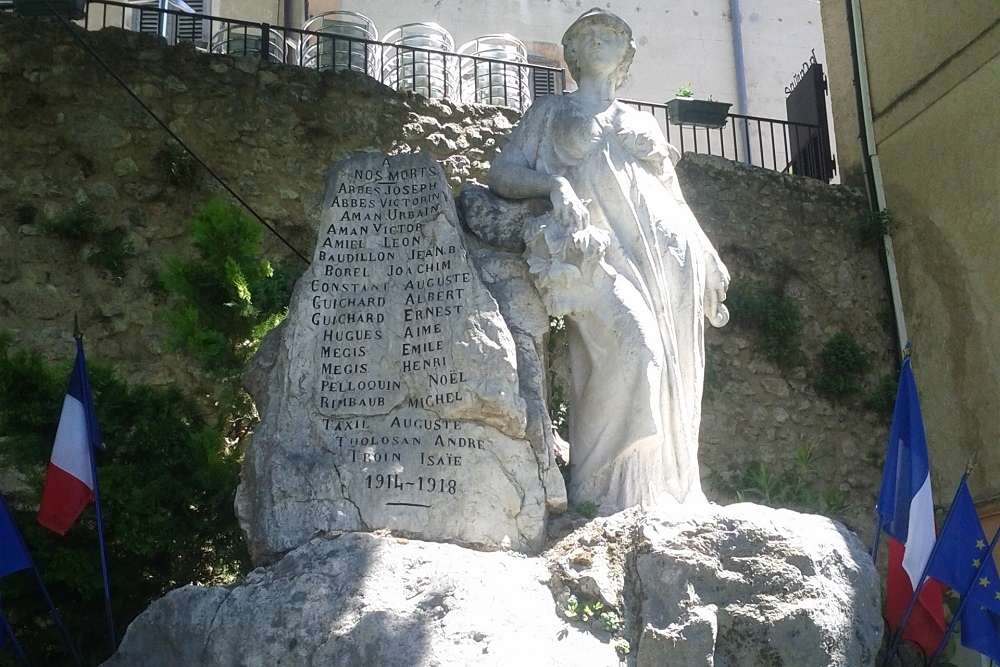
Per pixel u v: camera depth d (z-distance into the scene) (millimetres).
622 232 6359
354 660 5020
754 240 12625
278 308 8094
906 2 12672
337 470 5723
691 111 13305
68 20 10797
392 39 14172
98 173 10461
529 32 16453
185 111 10906
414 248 6172
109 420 7414
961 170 11867
